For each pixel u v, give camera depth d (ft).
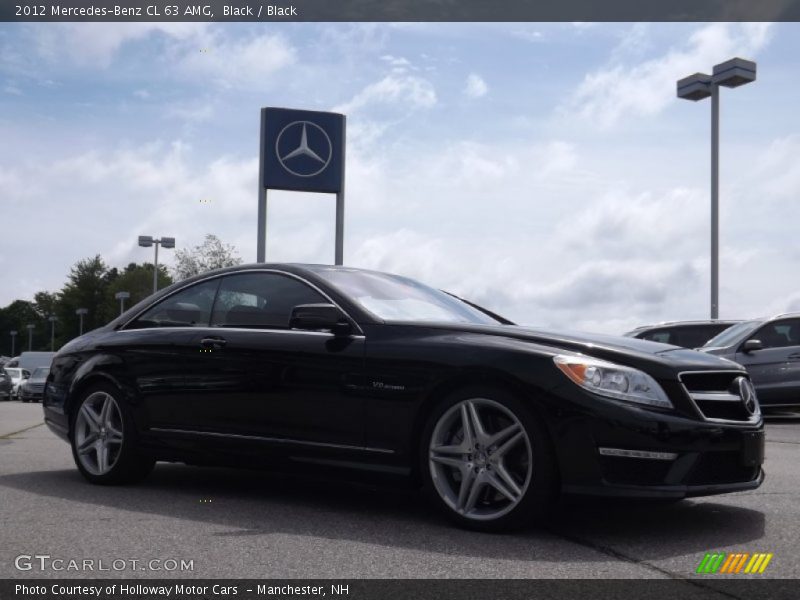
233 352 16.98
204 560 12.06
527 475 13.69
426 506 16.31
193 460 17.52
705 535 13.96
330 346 15.87
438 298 18.31
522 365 13.83
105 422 18.92
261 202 65.82
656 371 13.76
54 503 16.43
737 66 66.64
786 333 42.34
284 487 18.56
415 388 14.75
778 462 23.65
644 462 13.38
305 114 66.64
